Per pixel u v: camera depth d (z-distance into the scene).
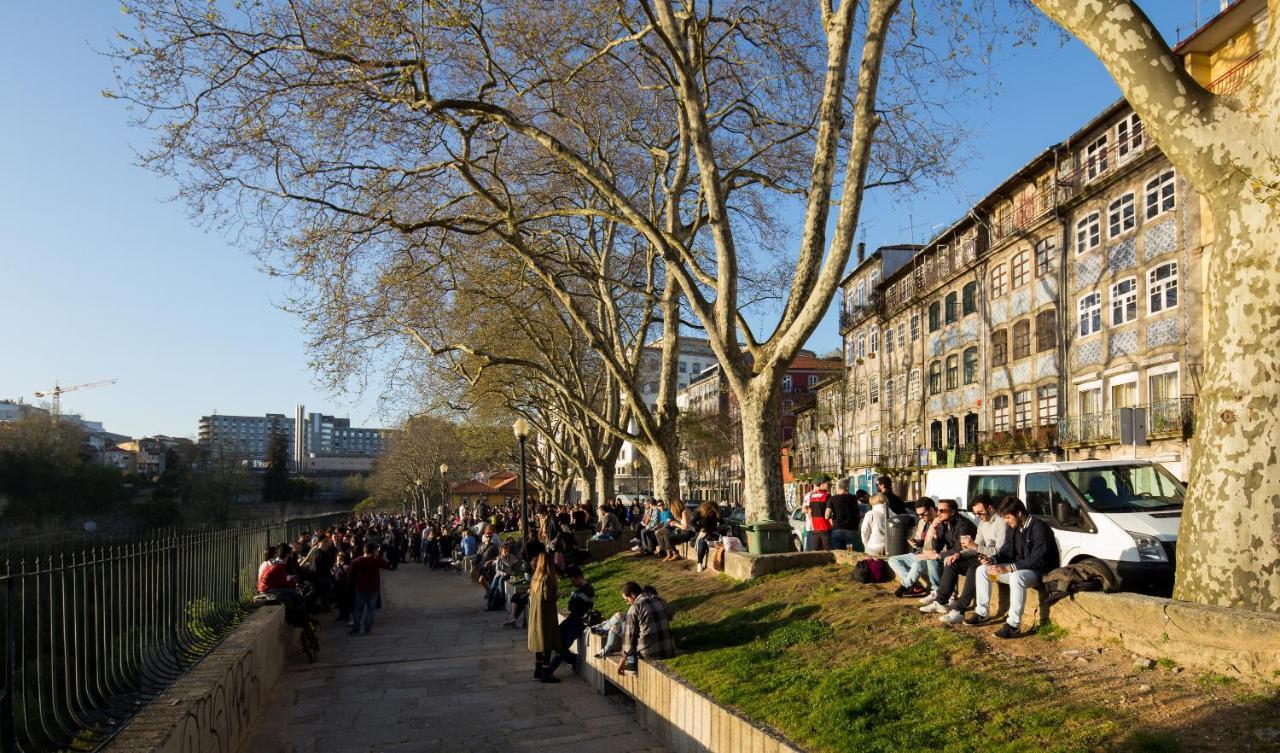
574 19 15.84
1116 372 26.45
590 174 14.60
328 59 13.84
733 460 67.56
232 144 14.58
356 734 8.94
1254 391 5.98
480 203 21.72
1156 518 8.90
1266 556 5.80
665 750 8.23
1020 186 32.88
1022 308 32.25
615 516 21.34
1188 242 23.39
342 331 19.92
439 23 13.41
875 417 48.41
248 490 91.25
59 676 6.09
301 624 13.16
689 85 13.73
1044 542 7.26
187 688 7.13
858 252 53.84
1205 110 6.33
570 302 18.91
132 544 8.05
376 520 55.28
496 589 19.88
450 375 31.98
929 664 6.86
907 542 10.66
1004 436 32.06
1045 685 5.94
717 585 12.26
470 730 9.05
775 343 13.34
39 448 59.66
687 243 21.05
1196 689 5.38
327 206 16.33
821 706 6.48
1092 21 6.76
